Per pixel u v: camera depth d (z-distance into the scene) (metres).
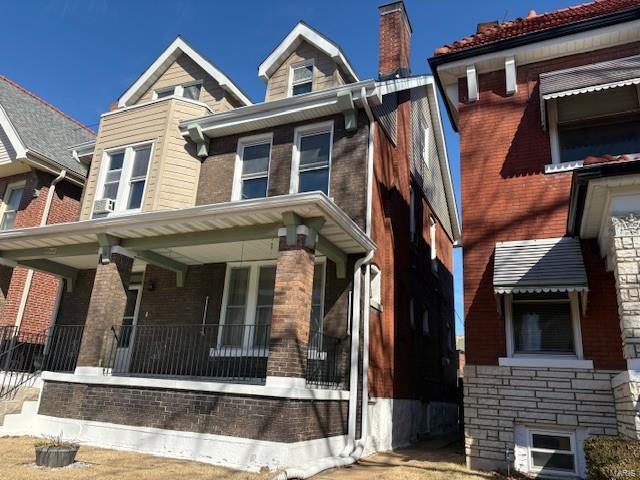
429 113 18.23
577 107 9.02
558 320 8.07
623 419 6.41
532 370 7.83
